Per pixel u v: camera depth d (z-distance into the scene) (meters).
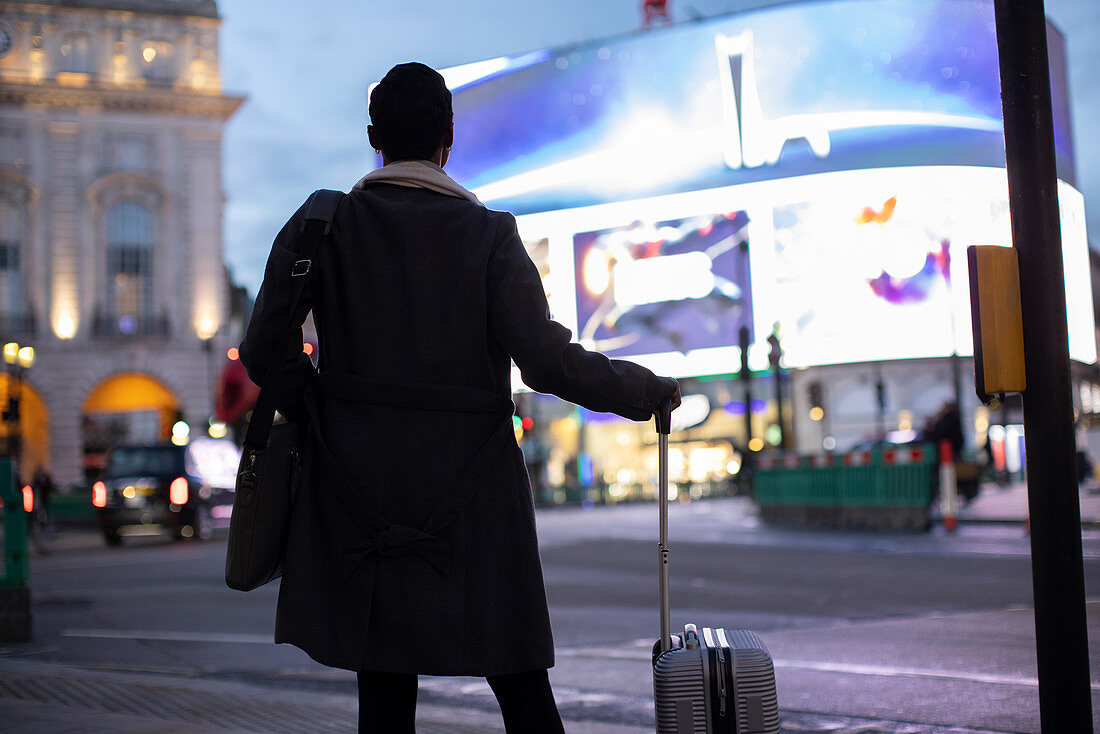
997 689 5.19
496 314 2.21
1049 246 3.03
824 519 19.59
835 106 37.78
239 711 4.89
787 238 38.00
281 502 2.25
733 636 2.38
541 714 2.24
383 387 2.19
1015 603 8.39
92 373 44.31
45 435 44.16
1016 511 19.81
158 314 45.28
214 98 45.59
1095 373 46.53
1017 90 3.07
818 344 37.56
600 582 10.94
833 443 62.28
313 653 2.13
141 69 45.47
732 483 43.34
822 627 7.49
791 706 5.00
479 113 40.84
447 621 2.13
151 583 12.36
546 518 27.19
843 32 37.69
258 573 2.25
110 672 6.25
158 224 45.38
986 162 36.84
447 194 2.32
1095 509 19.25
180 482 19.92
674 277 38.94
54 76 44.44
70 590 11.87
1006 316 3.01
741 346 28.91
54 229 44.31
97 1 45.12
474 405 2.21
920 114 37.25
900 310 37.03
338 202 2.29
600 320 39.72
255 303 2.30
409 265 2.22
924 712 4.77
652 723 4.82
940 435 21.09
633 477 45.06
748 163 38.38
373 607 2.14
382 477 2.17
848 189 37.44
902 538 15.61
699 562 12.69
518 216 40.38
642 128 39.34
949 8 37.03
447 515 2.16
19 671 6.07
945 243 36.91
